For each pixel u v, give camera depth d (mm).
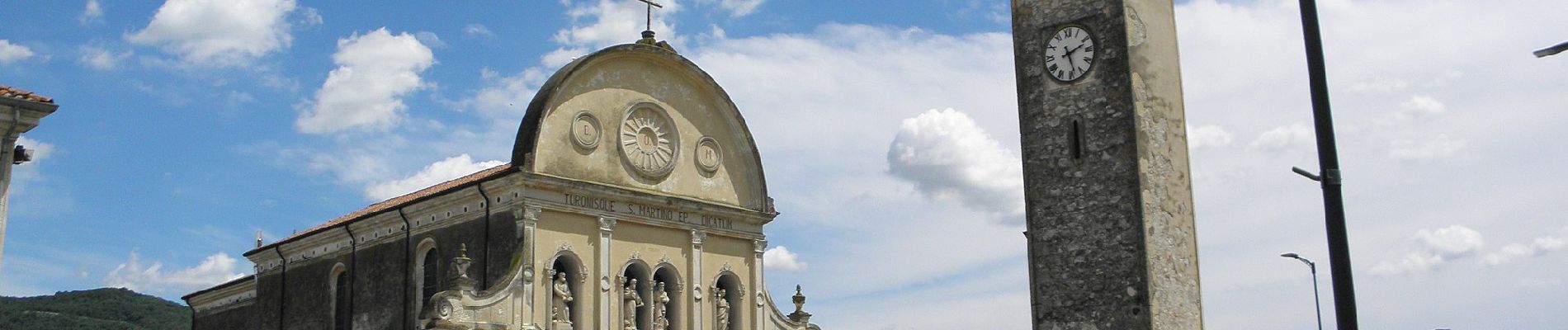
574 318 40594
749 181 46875
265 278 50531
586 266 41156
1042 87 29188
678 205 43781
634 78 44000
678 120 45094
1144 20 28781
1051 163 28719
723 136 46531
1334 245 18688
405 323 43031
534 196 40031
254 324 51062
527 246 39500
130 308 102625
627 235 42594
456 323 37375
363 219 45219
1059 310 28016
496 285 38656
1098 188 27953
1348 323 18422
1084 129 28391
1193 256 28422
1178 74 29422
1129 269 27203
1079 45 28797
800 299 47531
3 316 93625
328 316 46688
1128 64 28000
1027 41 29641
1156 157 28047
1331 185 18797
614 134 42906
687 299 43844
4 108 28062
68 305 100312
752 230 46406
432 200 42562
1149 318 26734
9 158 28281
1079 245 28000
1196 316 28109
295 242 48562
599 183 41688
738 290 45625
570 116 41688
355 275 45969
